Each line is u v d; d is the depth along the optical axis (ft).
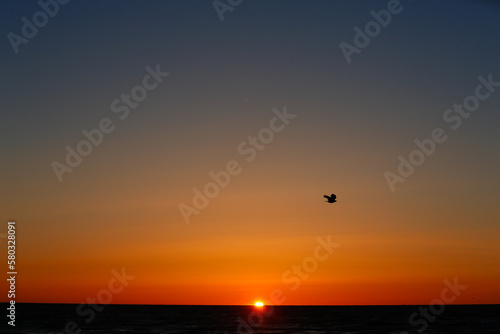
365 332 236.02
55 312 428.56
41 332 226.99
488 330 244.22
